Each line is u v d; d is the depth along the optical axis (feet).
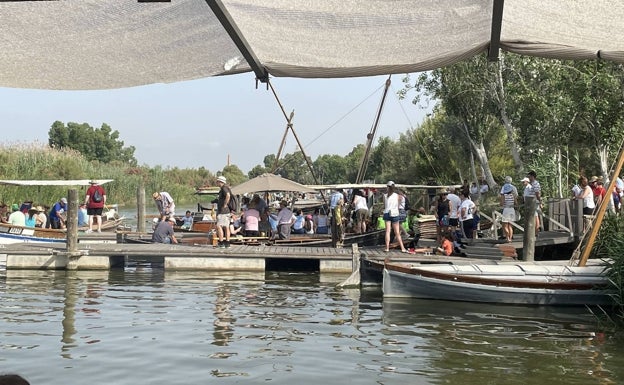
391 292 42.88
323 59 20.83
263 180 76.74
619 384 23.56
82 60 18.51
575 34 19.72
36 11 15.84
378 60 20.90
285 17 18.33
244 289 45.75
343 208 79.00
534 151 101.09
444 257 52.60
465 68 106.22
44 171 119.85
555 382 23.71
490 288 41.11
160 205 81.87
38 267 55.83
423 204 98.37
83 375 23.67
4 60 17.88
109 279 49.96
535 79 97.76
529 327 33.96
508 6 18.28
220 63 20.57
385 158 182.91
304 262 58.39
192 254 56.24
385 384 23.13
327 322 34.37
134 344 28.53
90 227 77.92
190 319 34.32
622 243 39.29
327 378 23.77
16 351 27.09
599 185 63.93
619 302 37.91
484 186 89.86
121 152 342.03
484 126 117.70
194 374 24.03
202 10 17.22
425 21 18.63
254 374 24.14
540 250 64.03
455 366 25.79
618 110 75.87
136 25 17.30
